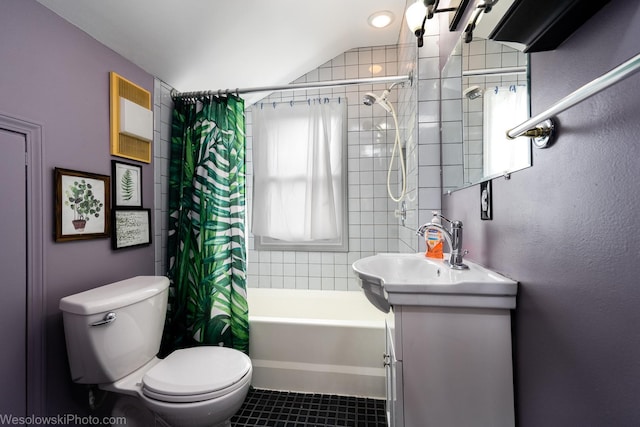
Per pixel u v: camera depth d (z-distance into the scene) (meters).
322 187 2.28
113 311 1.14
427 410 0.86
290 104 2.33
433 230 1.26
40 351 1.11
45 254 1.14
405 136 1.96
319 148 2.29
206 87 2.07
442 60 1.48
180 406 1.03
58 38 1.19
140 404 1.23
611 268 0.51
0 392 0.99
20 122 1.05
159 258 1.82
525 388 0.78
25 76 1.07
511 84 0.82
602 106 0.52
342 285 2.49
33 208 1.09
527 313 0.77
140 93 1.63
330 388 1.64
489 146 0.97
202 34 1.61
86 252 1.33
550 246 0.67
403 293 0.85
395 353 0.87
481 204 1.03
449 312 0.86
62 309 1.10
